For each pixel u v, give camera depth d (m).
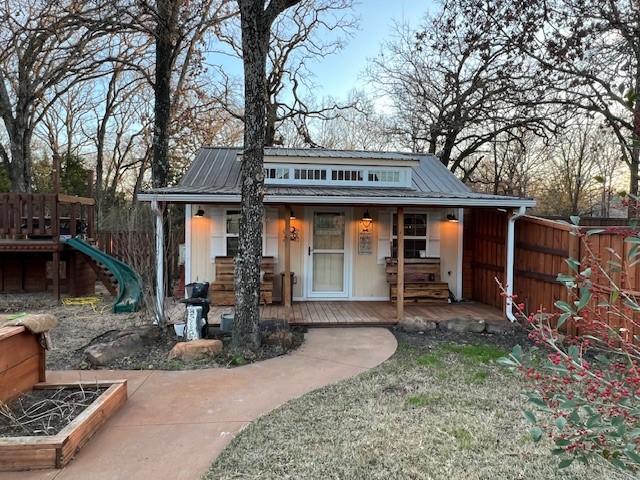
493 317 7.55
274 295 9.12
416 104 16.69
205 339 6.12
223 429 3.56
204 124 17.30
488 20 13.32
